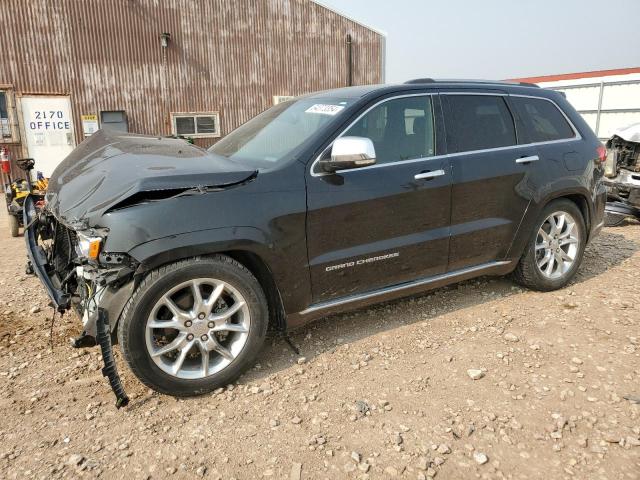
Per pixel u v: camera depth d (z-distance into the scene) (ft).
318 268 11.14
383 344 12.15
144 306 9.28
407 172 11.97
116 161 11.30
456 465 8.18
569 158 14.65
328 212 11.01
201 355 10.49
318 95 13.61
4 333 12.93
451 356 11.55
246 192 10.18
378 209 11.64
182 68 53.83
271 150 11.89
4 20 45.32
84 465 8.22
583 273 16.76
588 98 56.70
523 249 14.32
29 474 8.05
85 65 49.06
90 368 11.30
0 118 46.68
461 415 9.42
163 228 9.32
